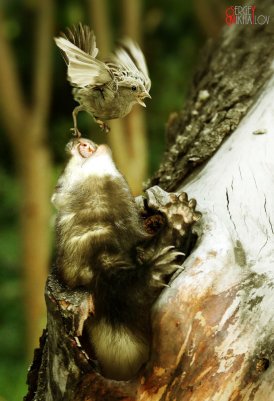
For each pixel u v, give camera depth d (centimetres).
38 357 322
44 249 532
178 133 363
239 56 370
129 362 309
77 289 310
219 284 303
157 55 643
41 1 561
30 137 541
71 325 304
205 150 334
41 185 538
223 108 345
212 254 304
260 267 306
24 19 635
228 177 321
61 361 305
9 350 508
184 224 308
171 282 303
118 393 302
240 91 348
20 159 543
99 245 312
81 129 559
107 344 309
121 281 307
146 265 305
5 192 609
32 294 524
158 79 636
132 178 521
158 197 317
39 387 317
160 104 624
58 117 633
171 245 307
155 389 303
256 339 303
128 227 315
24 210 538
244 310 303
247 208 316
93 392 303
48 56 560
